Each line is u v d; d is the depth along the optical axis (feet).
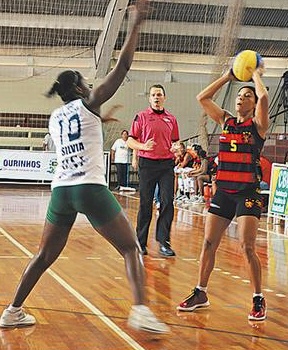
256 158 22.52
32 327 20.80
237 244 40.60
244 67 22.56
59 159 19.56
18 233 43.50
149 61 106.11
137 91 104.94
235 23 80.84
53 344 19.06
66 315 22.39
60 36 99.35
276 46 103.60
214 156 78.18
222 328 21.30
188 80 107.45
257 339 20.13
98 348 18.79
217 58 81.35
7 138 103.76
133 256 18.52
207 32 95.66
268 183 65.00
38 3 92.58
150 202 35.37
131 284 18.16
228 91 100.48
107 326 21.13
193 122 106.11
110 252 36.22
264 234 47.52
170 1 89.86
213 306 24.30
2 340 19.31
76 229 46.14
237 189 22.56
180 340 19.84
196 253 36.70
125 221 18.83
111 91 18.79
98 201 18.72
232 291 26.91
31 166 89.04
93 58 103.14
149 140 33.88
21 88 104.78
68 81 19.65
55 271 30.19
